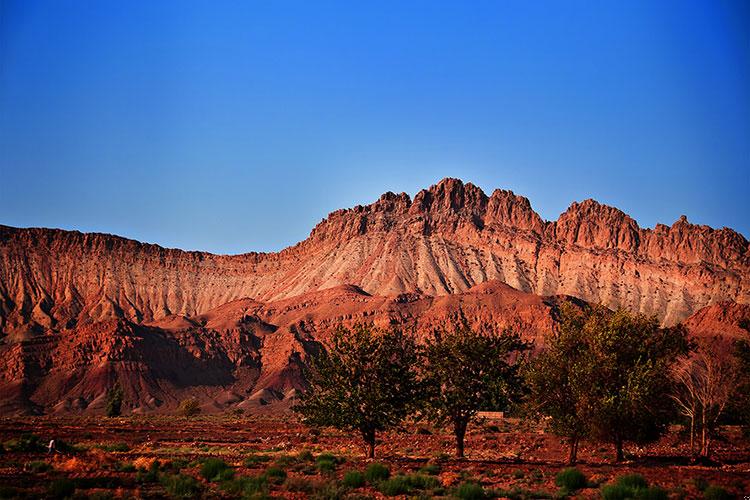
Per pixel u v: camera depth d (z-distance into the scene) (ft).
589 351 188.24
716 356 207.41
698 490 132.77
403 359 209.46
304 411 206.69
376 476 150.20
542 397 193.06
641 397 182.50
